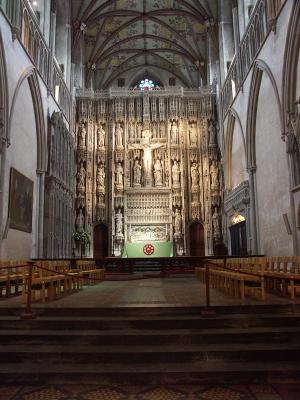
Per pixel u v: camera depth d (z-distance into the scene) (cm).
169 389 586
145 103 3234
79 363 659
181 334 706
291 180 1616
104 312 800
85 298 991
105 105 3272
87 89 3222
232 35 2909
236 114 2480
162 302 887
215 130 3164
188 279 1758
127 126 3225
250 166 2183
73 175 2959
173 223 3050
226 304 825
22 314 778
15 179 1770
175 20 3253
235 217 2555
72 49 3012
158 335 705
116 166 3159
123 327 750
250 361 660
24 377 616
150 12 3114
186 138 3234
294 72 1619
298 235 1592
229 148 2819
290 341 711
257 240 2122
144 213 3066
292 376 618
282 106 1688
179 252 2984
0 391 579
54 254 2289
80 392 574
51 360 662
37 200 2147
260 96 2069
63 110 2745
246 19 2323
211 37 3066
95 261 1991
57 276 1043
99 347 689
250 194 2183
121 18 3225
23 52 1880
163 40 3431
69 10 2897
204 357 660
